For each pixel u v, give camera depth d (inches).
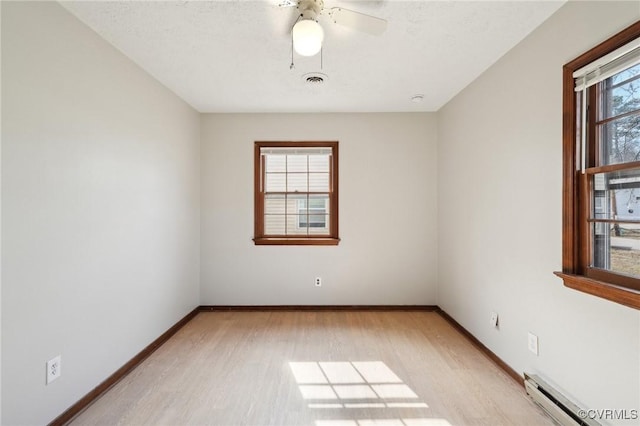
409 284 150.6
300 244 150.0
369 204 150.3
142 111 102.7
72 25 73.6
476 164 112.1
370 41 86.3
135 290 99.1
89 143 79.4
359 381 89.2
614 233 63.7
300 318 139.9
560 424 69.5
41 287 66.0
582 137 69.0
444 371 94.7
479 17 76.0
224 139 149.9
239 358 102.9
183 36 83.7
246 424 71.8
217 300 150.6
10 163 59.5
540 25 79.3
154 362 100.3
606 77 62.6
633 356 56.6
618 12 59.0
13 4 59.7
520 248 87.9
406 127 149.9
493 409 76.8
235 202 150.4
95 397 80.8
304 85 117.0
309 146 150.6
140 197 101.8
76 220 75.2
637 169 59.2
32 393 64.1
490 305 103.1
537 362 80.9
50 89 67.9
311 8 69.1
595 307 64.0
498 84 97.9
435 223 150.5
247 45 88.4
